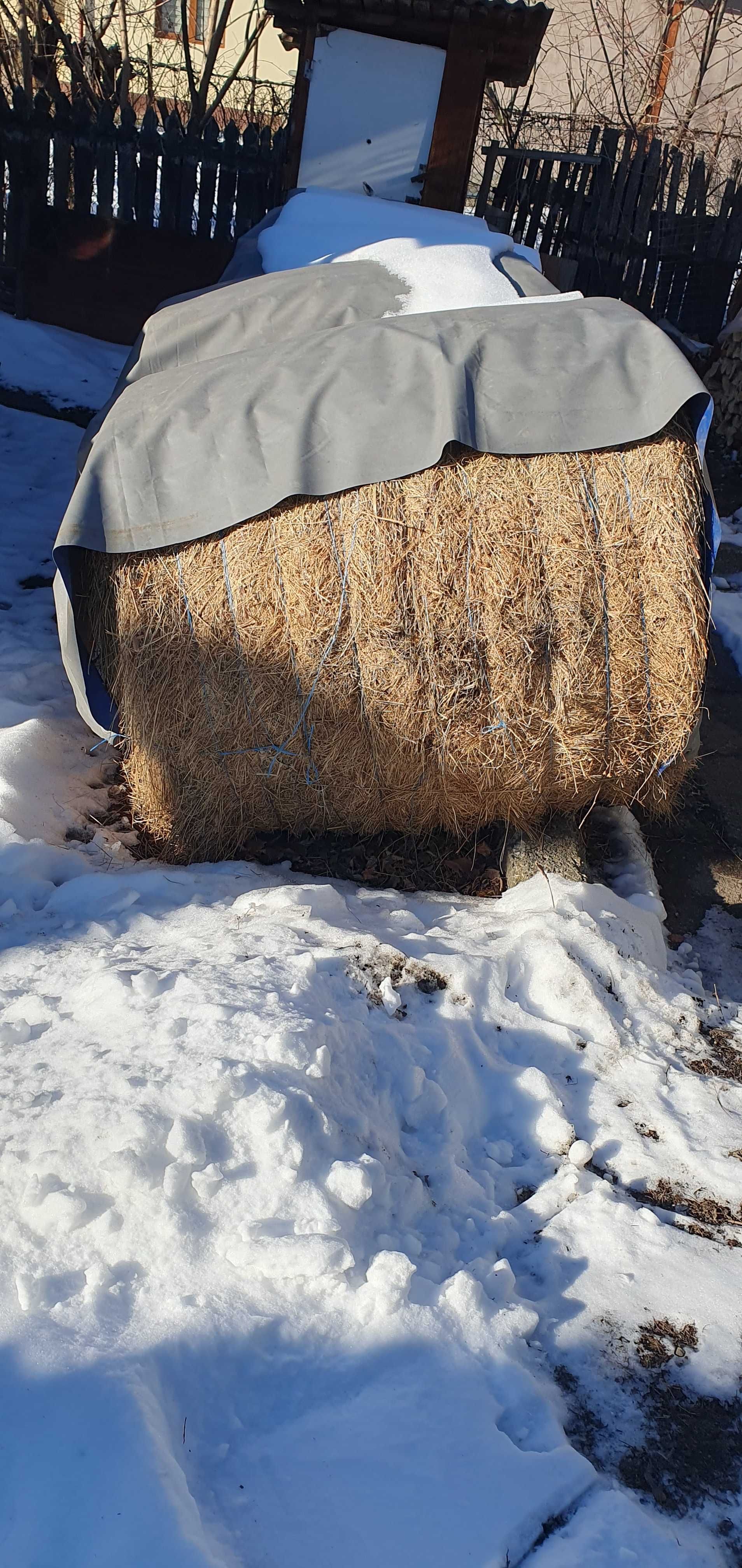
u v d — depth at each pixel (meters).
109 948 3.04
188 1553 1.55
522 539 3.29
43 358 8.23
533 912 3.41
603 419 3.30
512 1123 2.73
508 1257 2.36
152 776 3.75
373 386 3.30
